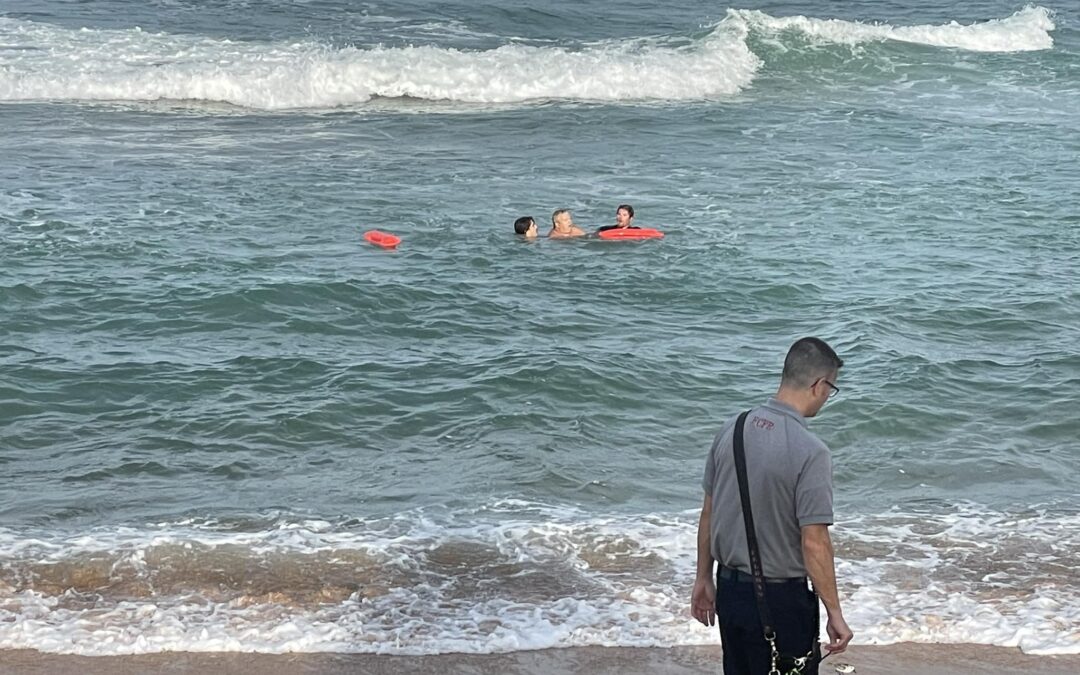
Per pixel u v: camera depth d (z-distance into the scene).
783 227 17.39
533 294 14.20
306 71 26.75
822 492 4.39
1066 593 6.98
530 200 18.83
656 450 9.80
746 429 4.56
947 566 7.33
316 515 8.14
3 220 16.33
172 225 16.56
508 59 28.53
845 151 22.48
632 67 28.45
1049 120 25.55
